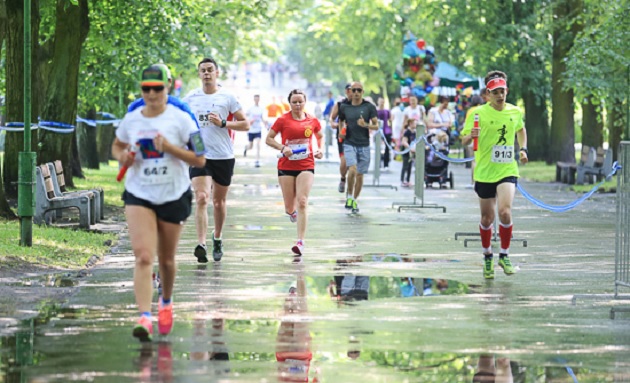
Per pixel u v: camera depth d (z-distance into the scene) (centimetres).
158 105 2103
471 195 6184
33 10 4794
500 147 2986
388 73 13962
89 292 2589
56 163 4450
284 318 2303
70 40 5612
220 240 3234
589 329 2233
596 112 8319
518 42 9488
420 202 5597
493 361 1917
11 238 3434
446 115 6994
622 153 2589
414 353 1970
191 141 2103
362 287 2764
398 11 12362
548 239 3969
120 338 2061
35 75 4884
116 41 6606
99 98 6994
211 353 1942
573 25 8462
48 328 2147
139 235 2078
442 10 9644
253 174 7819
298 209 3391
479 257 3422
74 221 4262
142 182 2094
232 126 3150
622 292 2719
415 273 3036
